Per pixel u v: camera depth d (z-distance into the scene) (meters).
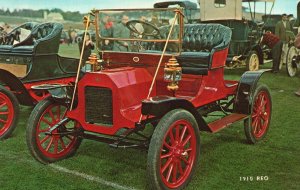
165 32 3.15
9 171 3.18
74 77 5.22
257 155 3.57
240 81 3.87
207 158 3.49
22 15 23.25
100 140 3.08
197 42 4.71
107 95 2.91
